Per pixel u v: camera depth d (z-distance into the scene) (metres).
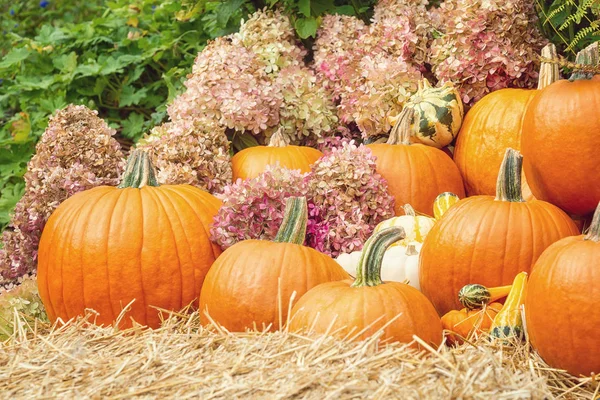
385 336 2.09
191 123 2.70
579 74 2.36
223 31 3.19
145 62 3.48
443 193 2.56
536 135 2.37
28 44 3.62
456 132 2.71
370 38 2.86
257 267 2.27
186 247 2.42
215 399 1.92
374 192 2.55
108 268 2.39
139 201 2.44
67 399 1.94
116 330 2.23
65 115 2.70
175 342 2.11
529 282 2.16
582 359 2.10
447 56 2.75
